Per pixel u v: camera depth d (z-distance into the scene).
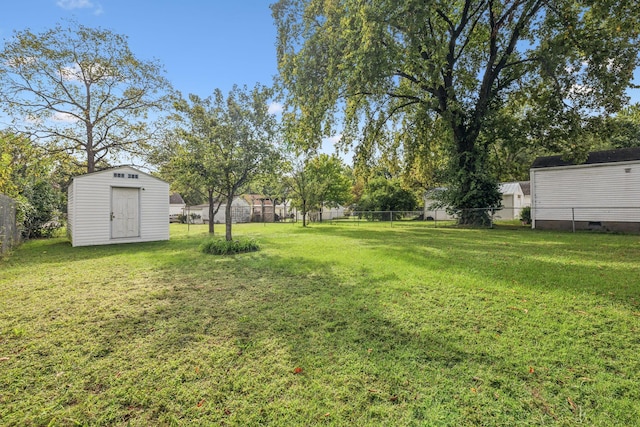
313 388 2.10
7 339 2.88
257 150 9.45
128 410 1.90
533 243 9.23
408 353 2.56
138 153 17.28
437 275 5.18
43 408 1.91
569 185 14.59
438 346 2.68
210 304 3.88
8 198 8.48
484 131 15.96
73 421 1.80
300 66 12.95
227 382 2.18
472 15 14.25
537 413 1.82
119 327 3.16
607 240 9.83
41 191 13.72
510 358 2.45
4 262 6.91
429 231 14.62
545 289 4.29
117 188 10.96
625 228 13.16
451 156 16.69
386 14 11.05
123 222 11.07
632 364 2.34
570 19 11.70
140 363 2.45
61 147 16.05
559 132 13.87
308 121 13.23
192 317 3.44
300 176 20.86
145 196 11.59
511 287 4.43
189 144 10.04
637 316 3.27
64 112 15.68
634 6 9.16
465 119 15.77
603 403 1.90
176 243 10.79
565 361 2.40
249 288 4.61
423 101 15.31
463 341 2.76
